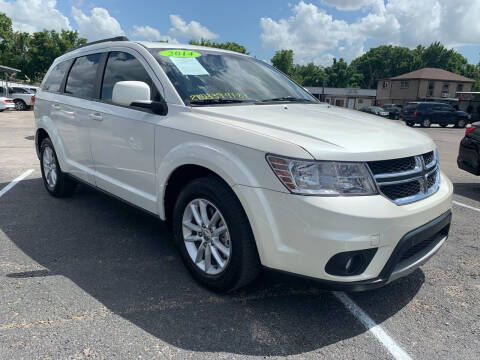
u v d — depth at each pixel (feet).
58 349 7.03
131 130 10.56
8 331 7.47
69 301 8.57
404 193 7.86
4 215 13.93
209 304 8.66
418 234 7.74
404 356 7.22
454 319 8.46
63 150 14.30
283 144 7.47
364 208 7.10
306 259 7.25
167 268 10.30
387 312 8.66
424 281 10.13
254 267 8.26
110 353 6.98
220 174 8.12
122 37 12.31
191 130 8.89
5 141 33.65
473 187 21.52
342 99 221.46
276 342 7.48
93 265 10.33
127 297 8.83
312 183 7.16
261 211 7.53
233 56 12.68
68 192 15.75
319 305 8.81
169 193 9.97
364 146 7.62
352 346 7.45
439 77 177.47
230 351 7.18
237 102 10.46
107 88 12.00
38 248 11.28
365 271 7.36
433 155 9.22
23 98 82.79
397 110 113.39
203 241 9.14
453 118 83.15
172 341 7.39
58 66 15.72
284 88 12.47
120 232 12.67
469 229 14.15
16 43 200.03
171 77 10.22
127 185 11.25
